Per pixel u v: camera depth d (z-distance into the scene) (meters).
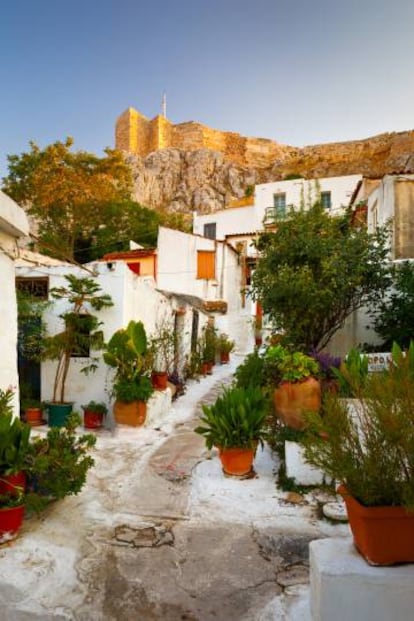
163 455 6.54
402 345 8.09
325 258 8.59
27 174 26.50
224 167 59.09
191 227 35.28
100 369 9.13
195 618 2.95
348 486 2.66
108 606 3.06
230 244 24.66
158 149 63.25
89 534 4.04
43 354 9.07
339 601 2.50
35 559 3.54
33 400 9.23
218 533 4.11
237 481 5.29
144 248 25.16
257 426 5.49
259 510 4.57
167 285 21.92
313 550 2.76
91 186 25.81
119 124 67.06
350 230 9.29
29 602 3.06
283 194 29.47
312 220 9.38
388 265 9.03
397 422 2.45
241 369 7.82
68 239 26.42
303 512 4.52
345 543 2.83
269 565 3.58
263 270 9.30
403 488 2.43
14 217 4.98
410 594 2.46
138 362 8.23
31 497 3.85
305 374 5.55
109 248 27.25
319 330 9.10
